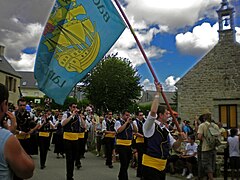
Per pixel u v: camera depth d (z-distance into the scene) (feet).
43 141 35.09
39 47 18.22
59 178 29.50
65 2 18.53
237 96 75.46
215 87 78.59
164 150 16.14
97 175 32.07
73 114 27.09
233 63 76.89
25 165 6.97
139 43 15.53
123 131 27.43
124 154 27.30
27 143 24.48
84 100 133.08
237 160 31.27
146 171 16.12
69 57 18.42
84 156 49.08
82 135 36.47
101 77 118.73
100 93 119.24
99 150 49.75
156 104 15.67
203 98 79.71
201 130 28.35
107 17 17.99
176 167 35.27
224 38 78.79
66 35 18.48
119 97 119.24
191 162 32.76
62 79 18.33
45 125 35.27
